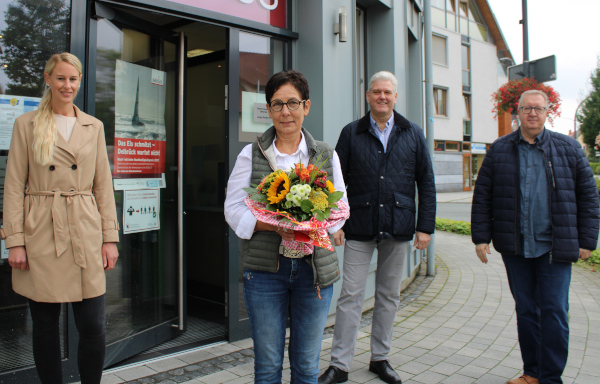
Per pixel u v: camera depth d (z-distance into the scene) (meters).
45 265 2.14
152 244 3.53
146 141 3.45
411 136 3.06
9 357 2.61
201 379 2.88
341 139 3.16
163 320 3.62
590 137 29.88
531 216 2.79
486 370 3.09
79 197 2.23
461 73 26.39
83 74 2.91
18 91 2.67
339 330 2.94
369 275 4.49
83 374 2.30
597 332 3.87
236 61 3.63
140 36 3.37
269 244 1.90
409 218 3.01
